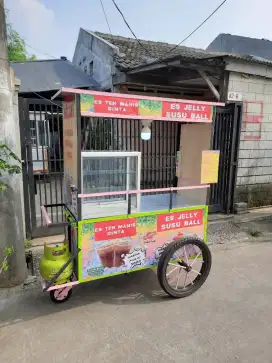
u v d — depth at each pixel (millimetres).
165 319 2711
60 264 2689
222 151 5723
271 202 6660
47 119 4395
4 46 2865
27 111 4148
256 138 6062
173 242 2945
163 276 2895
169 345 2377
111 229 2740
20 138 4148
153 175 5691
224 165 5785
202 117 3010
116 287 3271
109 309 2855
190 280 3371
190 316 2764
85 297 3061
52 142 4473
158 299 3045
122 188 3164
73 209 2779
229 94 5547
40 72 8477
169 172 5824
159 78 6910
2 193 2994
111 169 3146
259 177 6340
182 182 3787
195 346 2371
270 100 6047
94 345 2367
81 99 2393
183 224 3135
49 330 2539
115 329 2562
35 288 3199
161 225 3000
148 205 3410
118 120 5055
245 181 6172
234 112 5539
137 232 2875
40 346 2348
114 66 7121
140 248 2922
